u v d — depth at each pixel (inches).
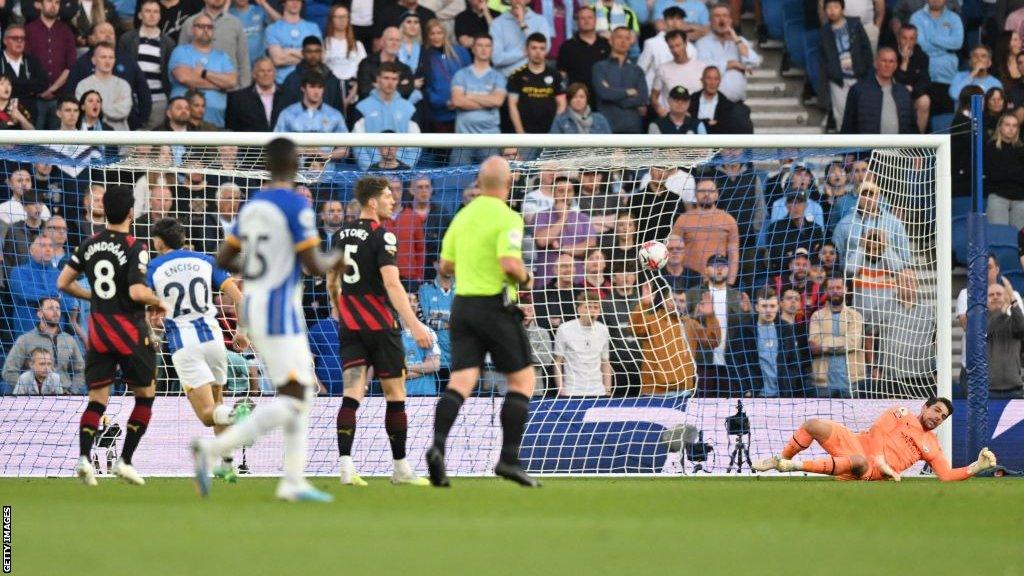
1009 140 2303.2
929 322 1871.3
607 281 1828.2
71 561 628.7
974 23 2566.4
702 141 1660.9
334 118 2199.8
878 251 1849.2
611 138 1648.6
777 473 1716.3
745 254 1962.4
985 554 695.7
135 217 1804.9
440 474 1138.0
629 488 1301.7
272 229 883.4
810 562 650.2
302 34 2297.0
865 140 1696.6
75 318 1772.9
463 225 1152.8
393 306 1305.4
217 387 1417.3
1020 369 1939.0
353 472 1309.1
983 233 1720.0
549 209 1849.2
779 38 2615.7
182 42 2246.6
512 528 813.9
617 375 1758.1
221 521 834.2
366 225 1294.3
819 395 1857.8
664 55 2416.3
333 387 1797.5
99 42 2146.9
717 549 706.2
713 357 1865.2
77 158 1747.0
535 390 1763.0
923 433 1576.0
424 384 1749.5
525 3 2389.3
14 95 2142.0
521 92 2285.9
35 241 1788.9
